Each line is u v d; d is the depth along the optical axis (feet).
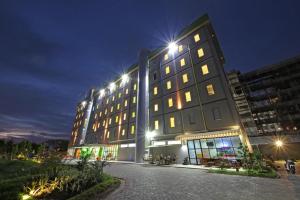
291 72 104.83
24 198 18.61
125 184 29.50
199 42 79.87
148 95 98.63
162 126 80.79
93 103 170.30
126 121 109.70
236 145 53.42
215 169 45.06
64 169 28.76
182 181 31.42
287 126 92.58
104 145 115.85
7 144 98.99
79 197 18.52
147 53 113.80
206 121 63.98
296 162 70.33
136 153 85.25
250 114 102.89
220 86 64.44
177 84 82.17
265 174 34.04
